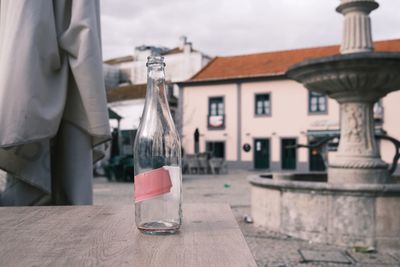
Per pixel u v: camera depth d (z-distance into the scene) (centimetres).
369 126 640
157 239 109
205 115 3138
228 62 3369
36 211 150
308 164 2814
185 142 3170
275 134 2923
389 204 507
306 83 642
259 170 2952
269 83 2956
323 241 539
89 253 97
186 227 124
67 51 196
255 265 87
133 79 3997
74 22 194
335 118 2769
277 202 603
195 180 1981
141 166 126
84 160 210
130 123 3133
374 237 509
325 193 538
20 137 173
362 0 636
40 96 181
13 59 177
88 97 195
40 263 89
